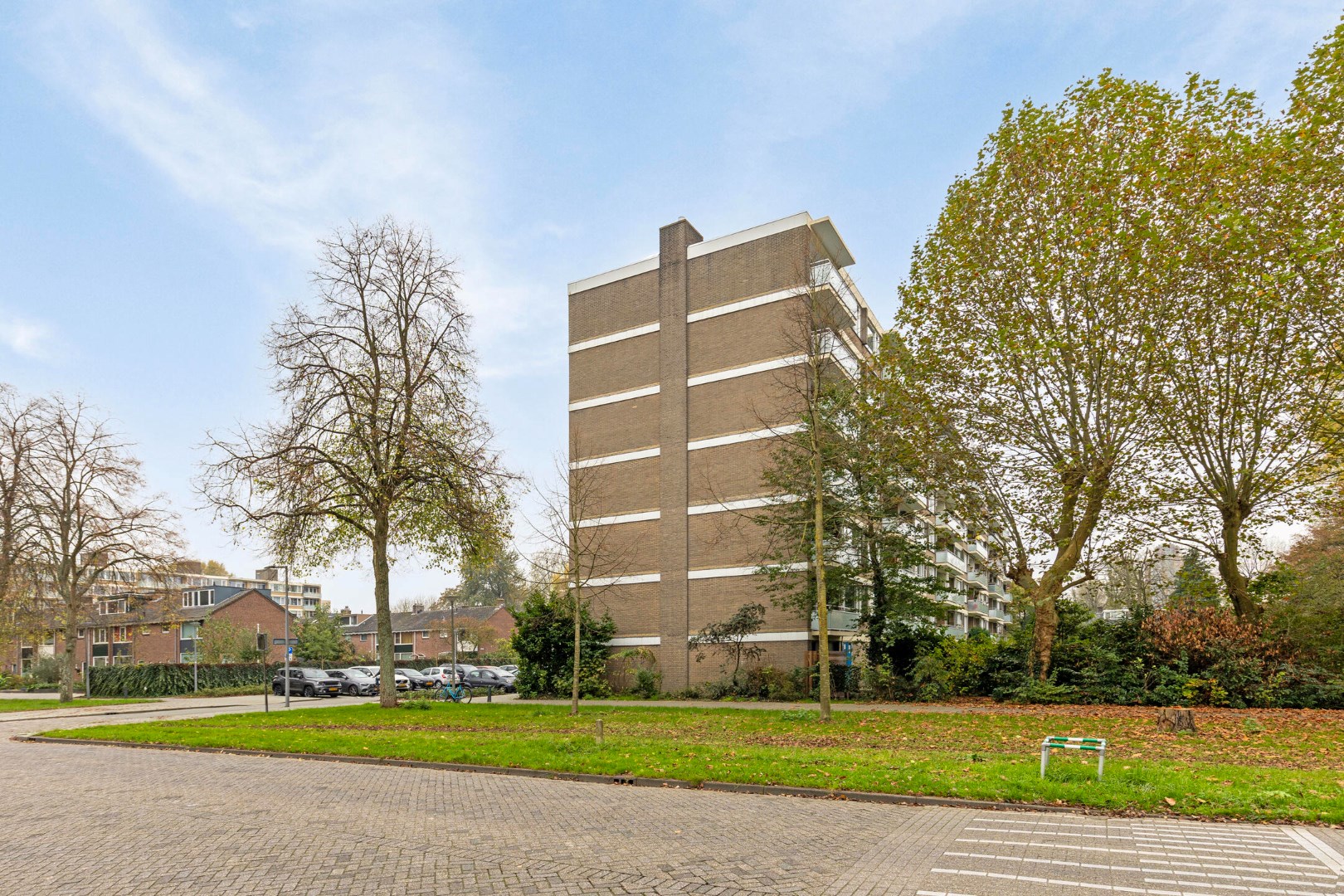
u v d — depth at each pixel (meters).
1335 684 20.36
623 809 10.02
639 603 33.91
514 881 6.88
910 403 23.86
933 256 23.83
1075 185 20.95
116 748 17.77
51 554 37.50
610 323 36.97
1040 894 6.43
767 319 32.50
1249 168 18.92
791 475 27.58
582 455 36.34
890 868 7.20
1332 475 22.02
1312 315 19.39
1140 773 11.05
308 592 137.00
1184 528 22.72
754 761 12.93
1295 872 6.94
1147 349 20.45
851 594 28.64
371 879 6.99
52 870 7.43
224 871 7.30
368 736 17.84
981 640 25.98
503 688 45.56
